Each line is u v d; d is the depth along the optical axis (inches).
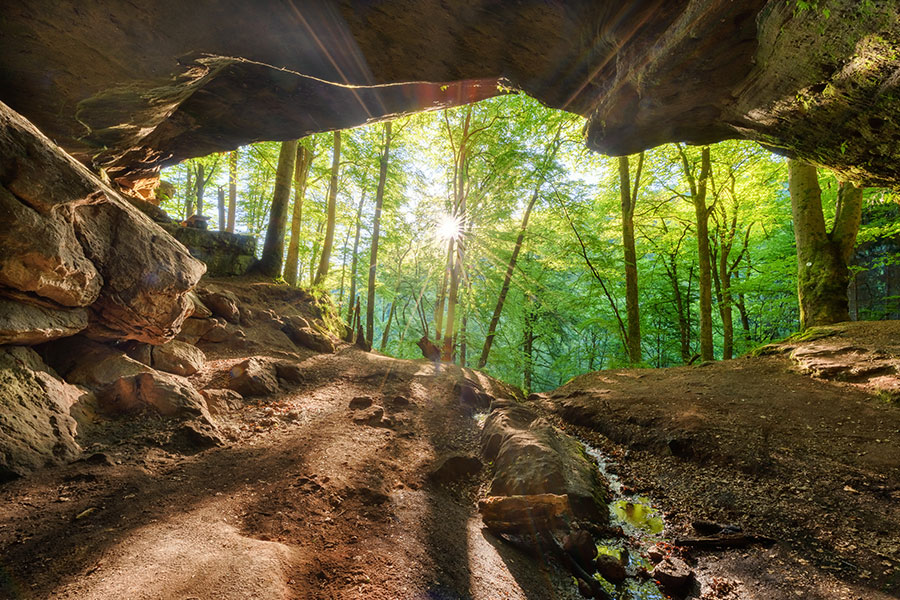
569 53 248.5
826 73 166.4
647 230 724.0
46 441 144.1
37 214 160.2
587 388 357.7
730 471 195.9
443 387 357.7
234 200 849.5
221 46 226.5
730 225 667.4
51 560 93.0
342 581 101.6
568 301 805.2
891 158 187.5
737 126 244.7
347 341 519.2
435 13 224.1
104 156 309.9
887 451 184.9
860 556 131.0
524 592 118.0
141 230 217.8
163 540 105.5
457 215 620.7
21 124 161.5
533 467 182.9
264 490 144.0
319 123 371.6
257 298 454.9
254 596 87.5
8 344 160.1
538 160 560.4
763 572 131.6
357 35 233.1
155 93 248.8
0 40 191.9
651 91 233.1
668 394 301.7
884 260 587.5
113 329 212.7
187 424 181.6
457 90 342.6
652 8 198.5
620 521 171.8
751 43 183.6
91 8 191.8
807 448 199.9
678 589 126.3
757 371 331.0
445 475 190.2
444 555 124.8
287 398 270.5
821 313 394.0
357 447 201.0
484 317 796.6
